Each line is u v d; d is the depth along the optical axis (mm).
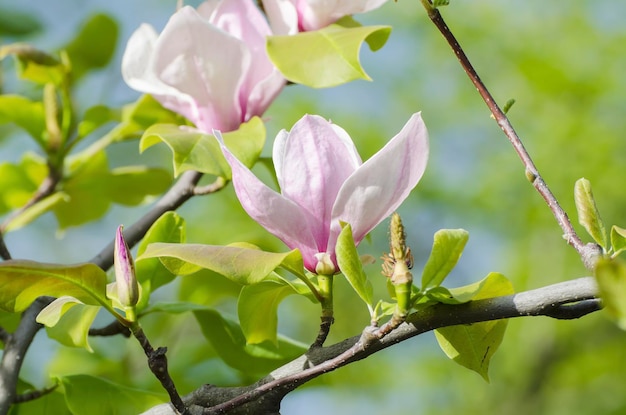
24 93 2123
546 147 3797
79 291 1673
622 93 3818
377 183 1682
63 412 1873
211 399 1719
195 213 3174
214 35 1809
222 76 1821
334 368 1663
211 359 2029
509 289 1711
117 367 2055
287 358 1876
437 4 1711
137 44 1863
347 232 1649
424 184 3766
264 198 1685
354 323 3725
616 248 1661
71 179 2031
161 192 2062
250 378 2000
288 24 1832
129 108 1993
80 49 2092
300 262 1681
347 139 1705
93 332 1859
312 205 1696
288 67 1759
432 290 1661
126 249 1660
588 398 4000
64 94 1991
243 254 1665
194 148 1788
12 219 2000
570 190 3756
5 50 1958
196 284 2016
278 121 3613
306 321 3742
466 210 3828
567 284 1653
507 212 3838
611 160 3768
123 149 3225
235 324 1883
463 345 1734
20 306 1680
